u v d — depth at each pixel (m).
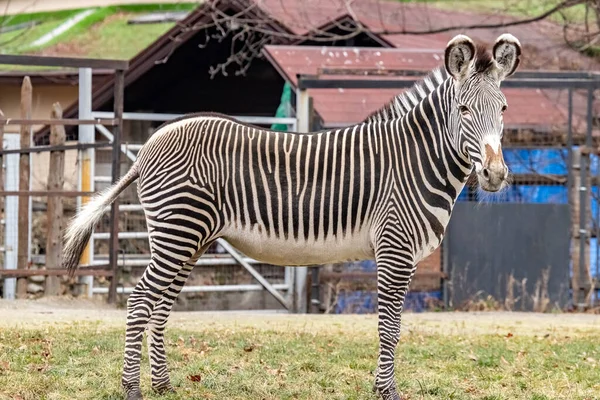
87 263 17.03
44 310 15.04
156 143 8.68
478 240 17.88
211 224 8.54
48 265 16.70
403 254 8.51
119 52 34.22
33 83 25.28
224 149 8.57
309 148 8.67
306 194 8.58
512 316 16.28
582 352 11.84
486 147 8.09
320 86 17.45
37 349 10.49
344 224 8.64
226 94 25.94
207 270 18.23
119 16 39.28
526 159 19.27
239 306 18.36
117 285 17.20
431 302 17.80
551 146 19.20
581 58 25.44
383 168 8.62
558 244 18.00
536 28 28.56
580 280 17.70
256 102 26.09
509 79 17.59
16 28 38.41
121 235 17.23
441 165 8.57
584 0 21.28
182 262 8.46
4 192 16.08
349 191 8.61
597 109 21.12
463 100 8.31
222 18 22.62
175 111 25.89
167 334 12.08
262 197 8.57
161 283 8.41
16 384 8.80
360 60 21.73
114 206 16.42
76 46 35.34
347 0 22.25
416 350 11.56
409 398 8.99
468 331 13.82
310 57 21.42
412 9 28.83
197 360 10.30
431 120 8.64
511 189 19.00
